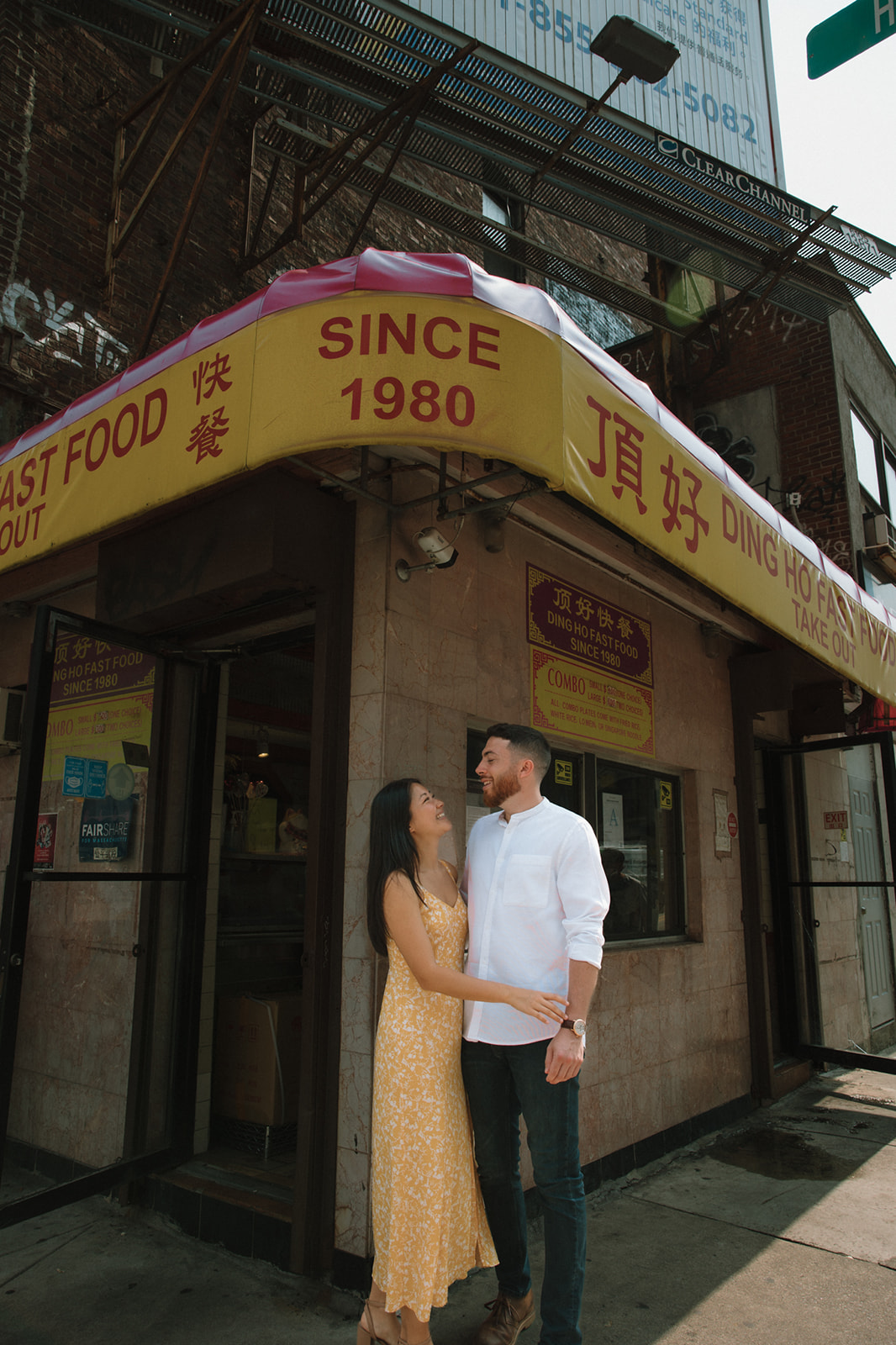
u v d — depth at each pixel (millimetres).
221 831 4070
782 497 7664
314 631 3635
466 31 4887
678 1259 3279
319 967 2992
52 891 4301
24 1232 3455
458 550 3611
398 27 4020
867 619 5121
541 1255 3240
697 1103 4816
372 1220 2805
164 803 3814
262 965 4480
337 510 3262
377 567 3229
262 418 2453
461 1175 2438
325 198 5434
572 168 5004
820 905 6824
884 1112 5410
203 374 2670
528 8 5242
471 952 2582
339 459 3152
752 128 6730
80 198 5645
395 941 2455
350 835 3098
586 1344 2689
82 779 4035
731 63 6645
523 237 5746
